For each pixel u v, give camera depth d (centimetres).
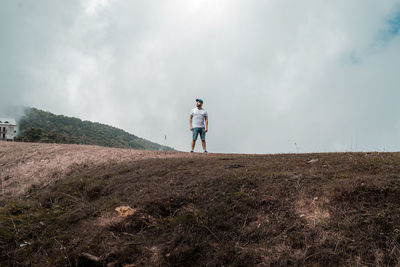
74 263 456
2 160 1188
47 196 734
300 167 702
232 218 485
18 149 1348
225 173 663
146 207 551
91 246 477
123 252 445
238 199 536
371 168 611
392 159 669
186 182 645
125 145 8488
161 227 500
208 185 602
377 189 476
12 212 654
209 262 410
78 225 563
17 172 1033
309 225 442
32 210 664
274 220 469
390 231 401
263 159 866
